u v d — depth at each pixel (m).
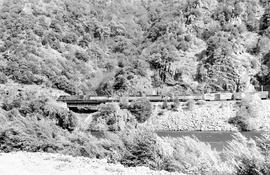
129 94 164.62
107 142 38.41
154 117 133.88
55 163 30.06
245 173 26.48
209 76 167.12
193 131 121.88
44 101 102.38
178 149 32.66
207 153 30.84
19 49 176.50
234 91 161.38
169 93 160.38
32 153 35.41
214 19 197.00
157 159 31.77
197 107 134.00
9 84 160.25
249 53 177.38
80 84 178.00
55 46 192.50
